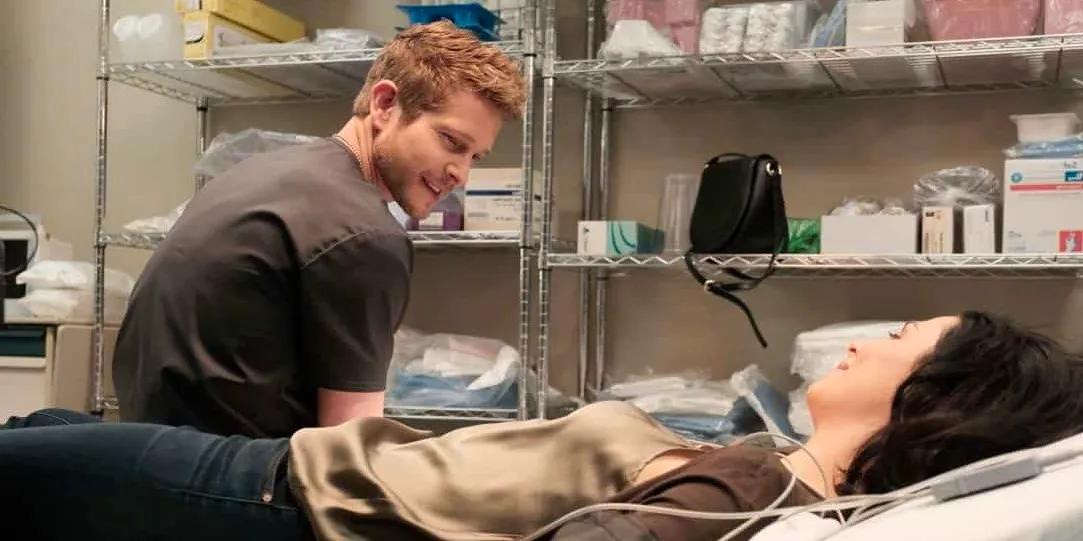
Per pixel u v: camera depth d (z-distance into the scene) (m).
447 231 2.53
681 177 2.62
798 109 2.67
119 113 3.23
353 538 1.23
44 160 3.30
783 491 1.19
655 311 2.75
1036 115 2.24
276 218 1.56
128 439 1.28
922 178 2.36
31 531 1.28
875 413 1.34
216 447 1.30
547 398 2.47
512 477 1.29
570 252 2.74
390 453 1.33
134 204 3.21
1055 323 2.47
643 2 2.47
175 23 2.83
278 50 2.66
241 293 1.55
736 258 2.29
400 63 1.74
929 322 1.41
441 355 2.60
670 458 1.31
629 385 2.51
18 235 2.93
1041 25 2.23
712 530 1.13
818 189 2.65
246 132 2.69
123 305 2.88
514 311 2.87
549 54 2.44
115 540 1.26
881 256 2.22
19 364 2.71
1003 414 1.26
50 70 3.31
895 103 2.60
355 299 1.56
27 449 1.26
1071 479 1.11
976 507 1.08
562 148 2.83
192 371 1.56
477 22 2.51
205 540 1.26
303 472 1.25
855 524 1.12
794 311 2.64
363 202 1.60
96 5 3.28
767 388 2.45
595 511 1.14
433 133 1.74
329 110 3.05
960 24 2.23
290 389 1.61
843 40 2.29
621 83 2.59
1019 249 2.17
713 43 2.36
